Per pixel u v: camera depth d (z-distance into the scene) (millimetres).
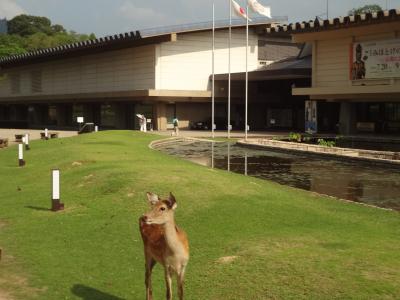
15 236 11766
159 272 8930
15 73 87938
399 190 18438
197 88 60281
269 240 9984
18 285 8547
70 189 16469
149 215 6297
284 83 60250
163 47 58062
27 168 23266
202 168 20438
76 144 31094
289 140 42188
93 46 62344
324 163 27078
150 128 60250
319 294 7227
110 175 16938
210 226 11383
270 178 21594
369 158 25656
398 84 40656
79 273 9062
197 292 7809
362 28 43188
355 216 13164
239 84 60938
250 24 61531
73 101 71250
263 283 7758
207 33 60250
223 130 58875
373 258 8672
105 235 11414
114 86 64812
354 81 44812
